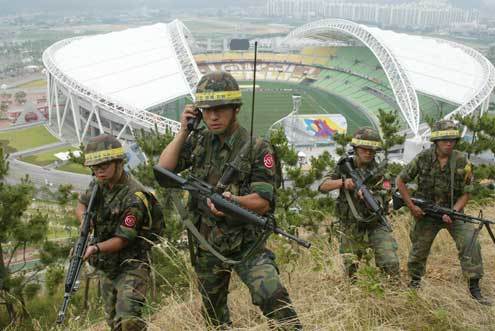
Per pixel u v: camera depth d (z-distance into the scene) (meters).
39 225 12.50
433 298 5.08
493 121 15.16
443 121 6.38
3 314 13.23
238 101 4.11
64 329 5.89
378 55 97.38
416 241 6.58
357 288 5.02
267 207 4.25
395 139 15.15
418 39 113.38
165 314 5.09
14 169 67.25
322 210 11.67
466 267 5.85
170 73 89.62
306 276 5.96
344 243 6.62
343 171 6.98
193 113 4.47
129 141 78.56
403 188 6.69
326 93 117.38
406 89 85.81
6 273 12.12
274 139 13.73
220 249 4.46
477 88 87.75
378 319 4.69
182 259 5.50
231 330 4.46
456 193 6.49
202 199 4.34
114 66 91.44
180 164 4.66
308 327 4.46
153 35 107.38
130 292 5.02
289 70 141.38
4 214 11.45
